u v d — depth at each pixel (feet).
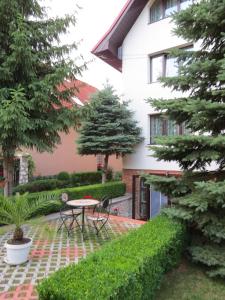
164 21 35.96
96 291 7.44
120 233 22.75
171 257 12.95
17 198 16.65
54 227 23.94
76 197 31.58
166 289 12.69
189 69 15.16
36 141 24.23
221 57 16.11
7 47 23.03
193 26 15.42
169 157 16.38
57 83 23.70
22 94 20.06
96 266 9.11
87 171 54.54
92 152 37.45
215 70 14.98
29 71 22.81
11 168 25.70
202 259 13.79
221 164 16.07
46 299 7.45
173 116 16.51
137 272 9.14
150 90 37.47
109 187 37.11
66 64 24.25
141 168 38.37
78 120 26.37
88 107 26.27
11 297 12.03
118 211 36.17
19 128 21.06
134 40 39.40
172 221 14.75
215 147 14.49
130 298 8.52
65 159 49.32
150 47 37.50
